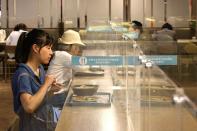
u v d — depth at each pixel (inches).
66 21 350.0
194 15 350.6
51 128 70.1
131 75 71.5
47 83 71.4
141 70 57.6
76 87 85.1
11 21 346.6
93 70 103.2
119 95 82.7
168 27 266.8
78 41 129.0
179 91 30.7
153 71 49.9
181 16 351.6
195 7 353.4
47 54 74.0
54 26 350.3
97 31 165.6
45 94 70.3
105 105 75.3
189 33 275.3
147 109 50.4
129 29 182.2
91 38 154.0
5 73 252.2
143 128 53.5
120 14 358.6
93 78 100.2
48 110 70.9
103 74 101.0
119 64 93.7
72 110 72.5
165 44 136.1
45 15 351.3
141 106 56.1
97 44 125.6
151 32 221.6
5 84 242.1
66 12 352.5
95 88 83.1
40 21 350.0
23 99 68.0
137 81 61.9
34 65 73.7
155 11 359.3
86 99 79.1
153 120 46.3
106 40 137.0
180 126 33.6
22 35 75.0
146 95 51.9
